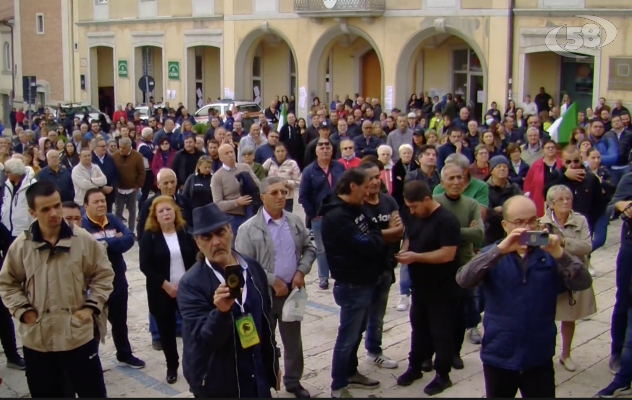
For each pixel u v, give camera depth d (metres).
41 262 5.06
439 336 6.02
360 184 5.77
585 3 19.55
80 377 5.21
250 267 4.53
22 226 7.77
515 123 17.22
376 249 5.75
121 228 6.91
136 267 10.77
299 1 25.19
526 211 4.64
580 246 6.21
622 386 6.01
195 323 4.21
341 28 24.78
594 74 19.55
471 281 4.67
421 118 19.62
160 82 32.53
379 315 6.78
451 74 24.34
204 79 30.84
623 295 6.47
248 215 9.28
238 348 4.31
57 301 5.08
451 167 6.46
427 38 23.45
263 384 4.46
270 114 24.78
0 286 5.08
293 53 26.36
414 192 5.87
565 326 6.68
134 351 7.43
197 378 4.27
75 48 35.28
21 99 38.91
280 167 10.66
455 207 6.48
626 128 15.38
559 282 4.65
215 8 28.61
